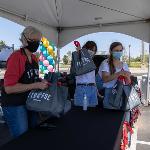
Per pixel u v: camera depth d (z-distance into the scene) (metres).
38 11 5.27
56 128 1.93
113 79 2.72
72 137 1.74
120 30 6.71
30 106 1.87
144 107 7.43
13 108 2.08
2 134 4.59
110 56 2.85
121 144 2.16
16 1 4.54
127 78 2.73
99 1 4.96
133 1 4.95
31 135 1.74
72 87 3.55
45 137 1.71
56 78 2.01
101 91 3.13
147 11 5.66
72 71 2.77
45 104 1.85
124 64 2.91
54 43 6.96
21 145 1.54
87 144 1.61
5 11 4.91
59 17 5.99
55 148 1.52
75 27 6.95
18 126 2.09
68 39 7.04
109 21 6.57
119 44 2.85
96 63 3.68
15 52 2.06
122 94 2.69
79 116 2.36
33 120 2.14
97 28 6.86
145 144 4.25
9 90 1.99
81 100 2.81
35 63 2.21
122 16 6.13
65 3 5.02
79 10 5.55
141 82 7.66
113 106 2.66
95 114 2.47
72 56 2.79
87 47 3.16
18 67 2.02
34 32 2.10
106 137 1.76
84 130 1.91
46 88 1.91
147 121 5.74
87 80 2.82
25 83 2.08
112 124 2.11
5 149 1.47
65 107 2.15
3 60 4.71
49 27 6.61
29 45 2.10
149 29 6.43
